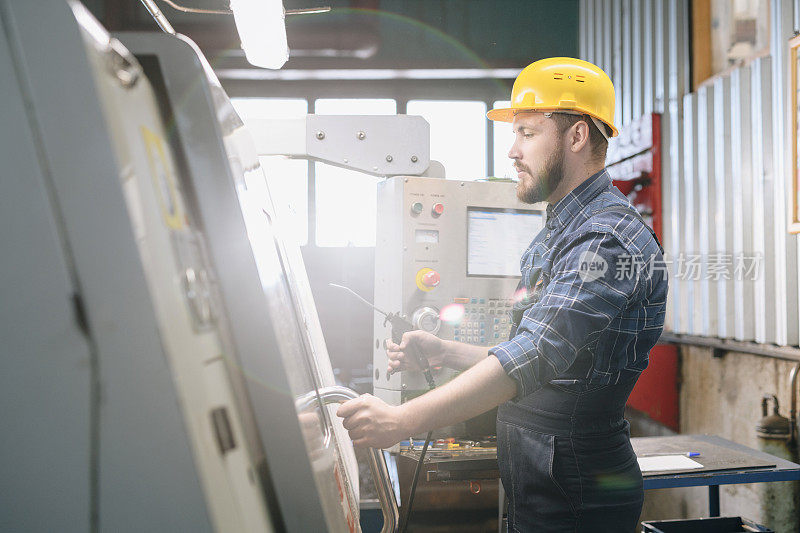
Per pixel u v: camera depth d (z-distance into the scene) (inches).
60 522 12.9
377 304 69.3
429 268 67.2
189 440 12.8
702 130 117.3
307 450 16.9
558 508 47.1
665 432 131.3
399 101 203.2
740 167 105.0
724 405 111.4
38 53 12.6
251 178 24.3
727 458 70.9
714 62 121.4
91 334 12.6
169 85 16.7
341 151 68.0
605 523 47.1
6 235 12.6
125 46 16.7
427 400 35.5
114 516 12.8
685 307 126.3
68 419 12.8
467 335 68.6
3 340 12.7
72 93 12.5
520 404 48.9
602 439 46.9
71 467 12.8
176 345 13.2
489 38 202.1
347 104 203.0
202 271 15.7
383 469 36.4
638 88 150.7
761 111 99.1
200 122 16.8
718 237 112.7
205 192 16.7
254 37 68.0
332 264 174.4
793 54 90.5
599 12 179.0
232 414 15.4
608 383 46.0
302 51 185.6
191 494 12.9
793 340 93.4
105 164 12.6
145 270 12.6
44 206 12.6
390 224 67.1
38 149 12.5
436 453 60.6
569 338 38.5
